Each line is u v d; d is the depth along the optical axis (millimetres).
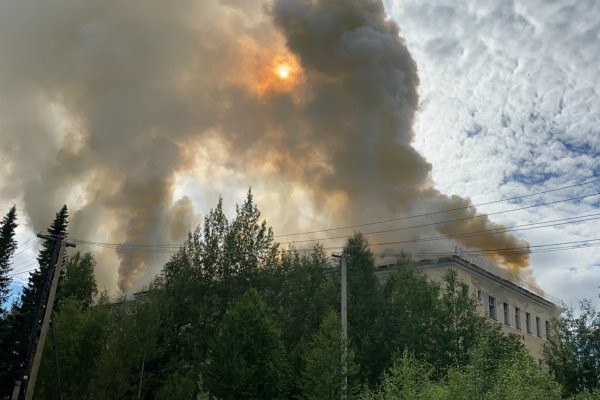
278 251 34219
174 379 26016
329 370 20734
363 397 20250
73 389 26625
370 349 25625
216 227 34844
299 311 29469
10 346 35562
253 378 22609
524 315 44719
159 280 34062
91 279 38781
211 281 32906
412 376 17891
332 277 30531
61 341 27359
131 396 27188
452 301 26188
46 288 27828
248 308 24141
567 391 22625
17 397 24688
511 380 15609
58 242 28391
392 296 28125
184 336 30547
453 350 24344
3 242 47531
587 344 23766
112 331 28562
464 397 15523
